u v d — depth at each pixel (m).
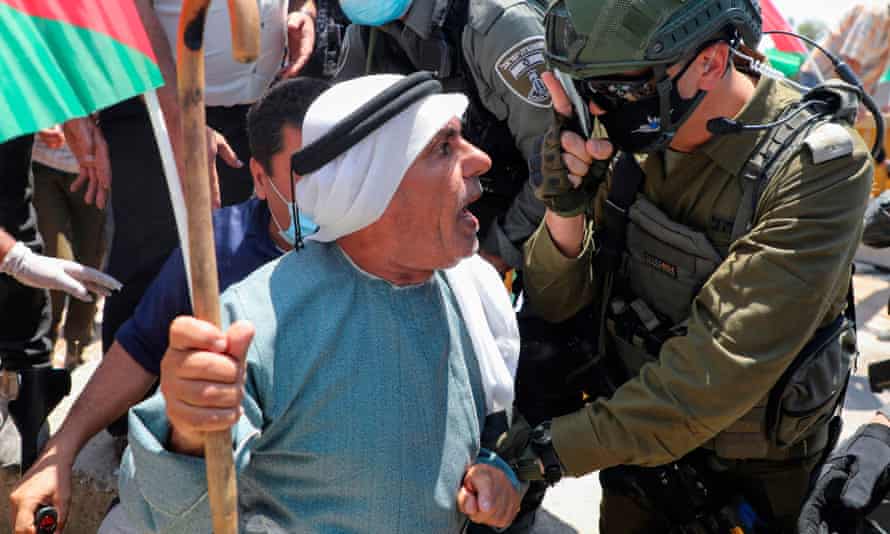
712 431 1.65
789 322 1.56
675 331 1.80
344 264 1.39
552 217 1.91
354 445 1.33
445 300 1.48
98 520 2.56
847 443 1.64
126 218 2.68
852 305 1.82
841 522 1.54
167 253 2.69
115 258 2.71
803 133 1.61
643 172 1.83
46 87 1.26
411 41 2.50
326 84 1.76
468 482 1.48
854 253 1.64
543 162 1.80
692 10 1.50
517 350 1.61
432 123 1.30
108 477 2.59
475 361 1.51
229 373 1.10
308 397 1.31
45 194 3.34
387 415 1.34
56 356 3.71
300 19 3.29
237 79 2.77
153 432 1.22
